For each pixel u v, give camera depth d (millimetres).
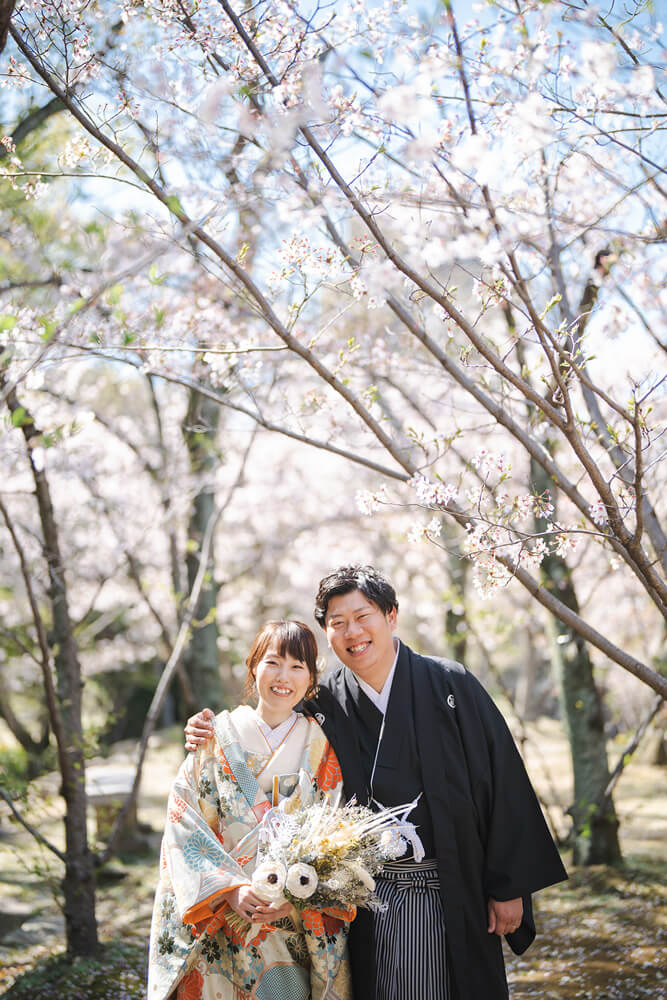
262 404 5379
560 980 4094
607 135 2818
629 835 7012
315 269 2904
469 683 2932
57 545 5105
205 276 4953
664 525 4723
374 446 3916
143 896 6285
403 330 5160
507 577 3004
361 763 2857
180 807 2703
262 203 3104
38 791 5051
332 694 2977
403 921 2730
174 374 4145
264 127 2514
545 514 2996
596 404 3582
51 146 4840
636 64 2688
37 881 6195
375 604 2881
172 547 6719
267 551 12117
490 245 2311
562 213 3092
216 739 2771
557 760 11242
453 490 2955
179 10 3012
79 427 3248
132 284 4547
